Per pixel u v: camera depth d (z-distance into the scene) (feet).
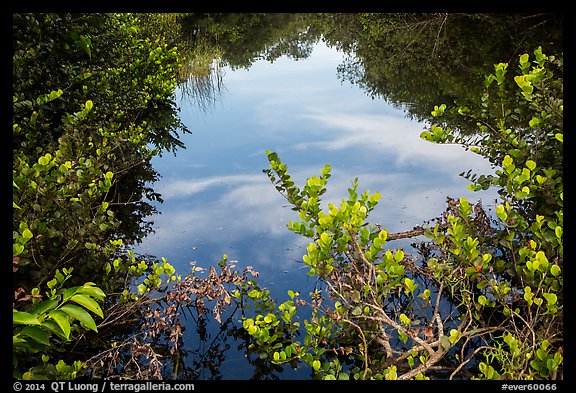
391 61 37.65
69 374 8.70
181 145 23.67
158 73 27.35
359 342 10.25
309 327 9.78
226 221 16.07
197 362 10.14
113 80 22.38
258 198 17.80
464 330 10.10
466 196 16.28
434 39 36.78
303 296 12.04
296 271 13.16
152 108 27.58
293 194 10.41
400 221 14.82
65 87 16.85
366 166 19.74
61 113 17.75
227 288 12.50
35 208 10.42
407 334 8.69
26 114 15.39
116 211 16.74
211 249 14.37
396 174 18.70
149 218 16.40
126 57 23.88
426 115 26.81
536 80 11.44
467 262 9.30
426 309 11.14
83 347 10.34
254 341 10.80
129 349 10.41
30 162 13.73
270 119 28.09
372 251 9.45
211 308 11.89
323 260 9.40
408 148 21.83
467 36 35.86
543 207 10.63
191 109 29.94
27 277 10.25
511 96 22.67
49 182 11.12
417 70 34.53
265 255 13.98
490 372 7.55
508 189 10.39
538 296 9.61
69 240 11.11
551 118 11.48
